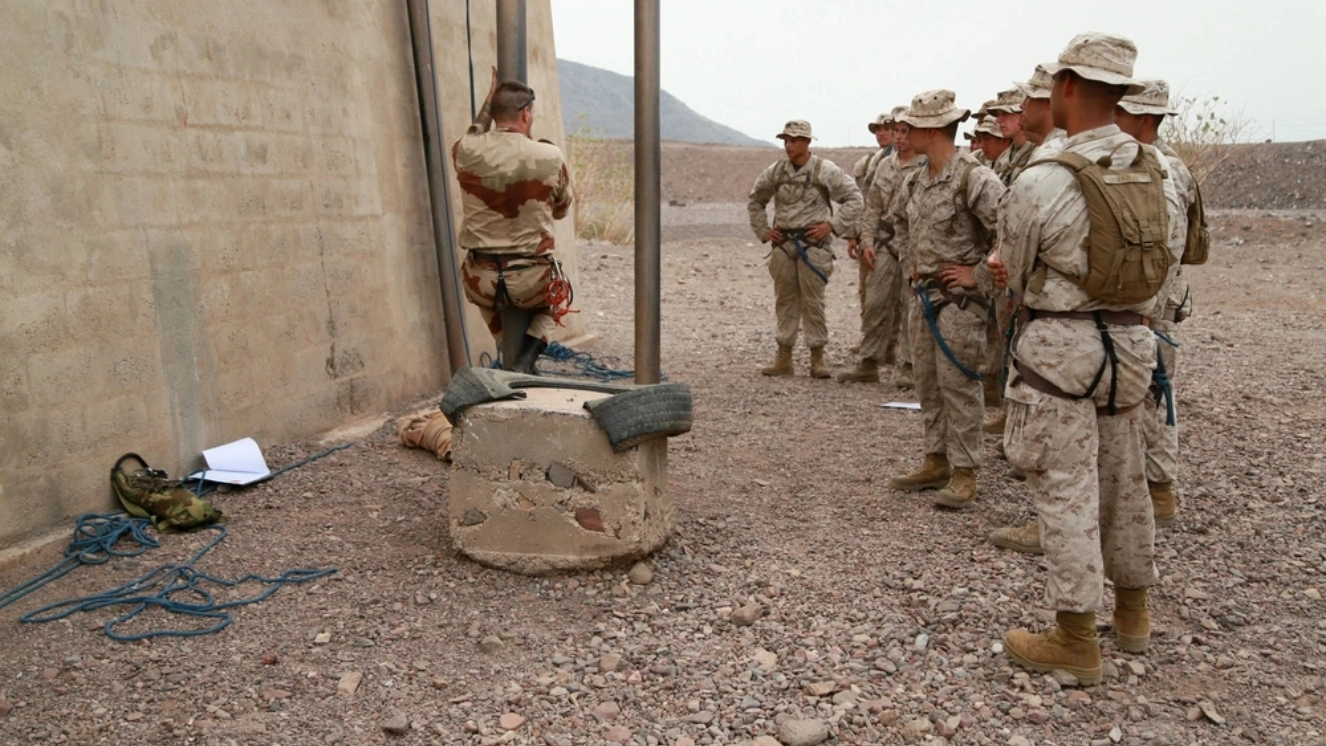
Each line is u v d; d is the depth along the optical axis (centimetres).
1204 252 438
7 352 422
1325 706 337
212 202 532
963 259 500
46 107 438
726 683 348
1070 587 339
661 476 450
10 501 425
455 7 766
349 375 646
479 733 318
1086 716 331
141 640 370
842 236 814
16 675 346
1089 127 335
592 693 342
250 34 557
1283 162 2603
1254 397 737
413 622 389
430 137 719
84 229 456
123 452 479
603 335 1020
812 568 442
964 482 515
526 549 430
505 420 424
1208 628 390
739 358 921
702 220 2748
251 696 337
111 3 470
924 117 496
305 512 492
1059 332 333
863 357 805
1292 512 510
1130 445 348
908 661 364
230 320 546
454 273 742
